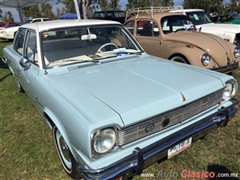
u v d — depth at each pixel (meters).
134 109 1.83
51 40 2.82
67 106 1.93
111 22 3.42
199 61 4.54
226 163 2.57
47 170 2.56
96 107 1.85
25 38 3.28
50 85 2.32
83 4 12.90
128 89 2.14
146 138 1.96
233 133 3.11
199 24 7.78
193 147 2.85
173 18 5.76
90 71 2.63
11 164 2.67
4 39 15.36
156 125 1.98
